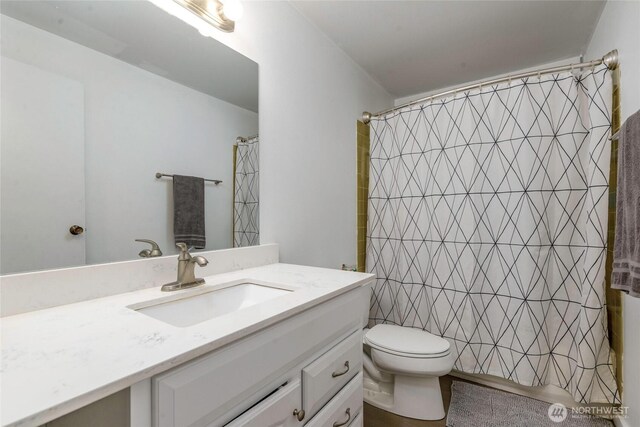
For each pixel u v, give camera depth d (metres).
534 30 1.83
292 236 1.61
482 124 1.76
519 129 1.65
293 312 0.77
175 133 1.12
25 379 0.46
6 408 0.39
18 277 0.74
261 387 0.71
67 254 0.84
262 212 1.44
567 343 1.59
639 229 0.96
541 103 1.61
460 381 1.94
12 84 0.76
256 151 1.41
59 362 0.50
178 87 1.13
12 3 0.76
